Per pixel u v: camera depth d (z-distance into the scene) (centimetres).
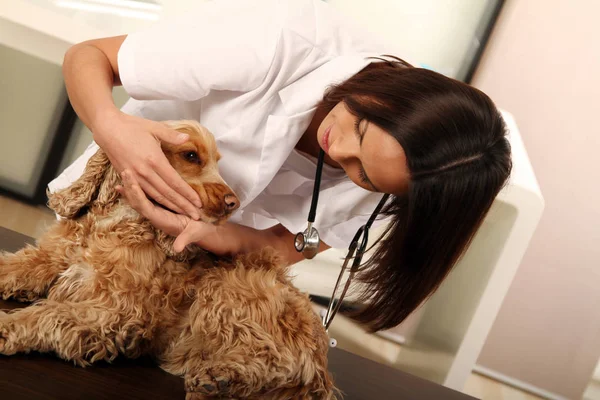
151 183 106
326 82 126
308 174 147
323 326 122
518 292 331
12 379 89
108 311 105
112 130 108
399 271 126
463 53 310
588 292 329
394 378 163
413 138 106
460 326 243
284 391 107
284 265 129
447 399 158
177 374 110
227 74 124
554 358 335
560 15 307
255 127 130
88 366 103
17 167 294
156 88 126
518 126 320
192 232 104
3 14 262
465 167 110
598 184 320
